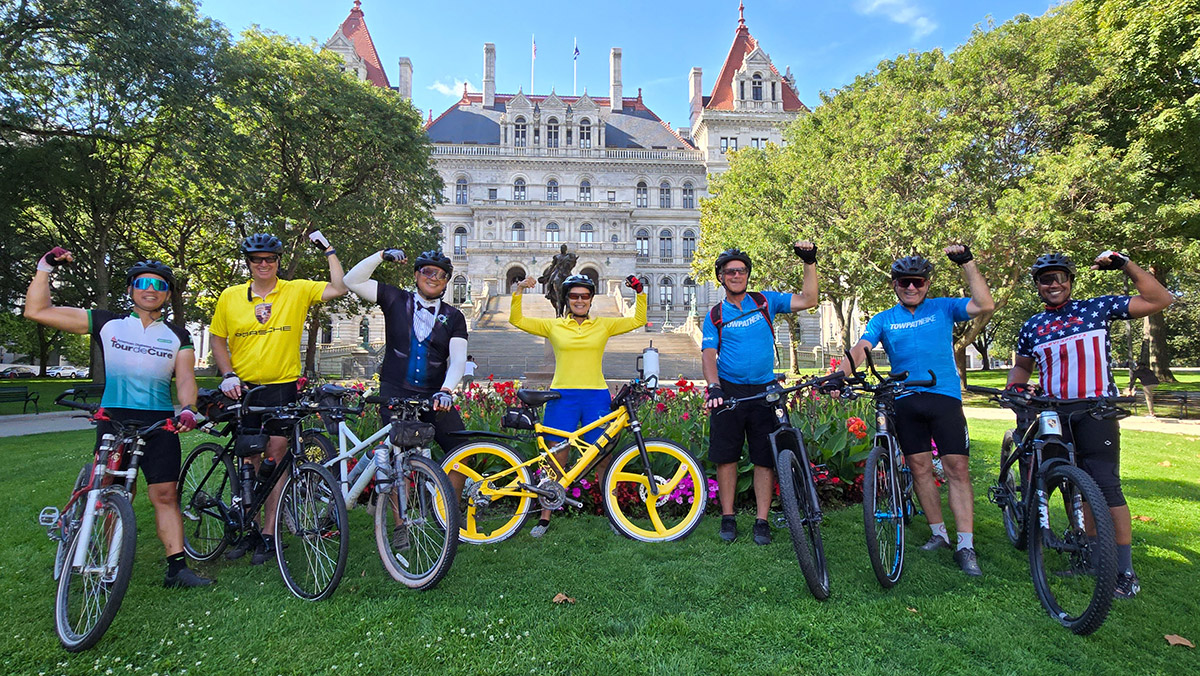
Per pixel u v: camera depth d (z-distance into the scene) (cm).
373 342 4462
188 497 462
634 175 5819
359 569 412
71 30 1419
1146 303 381
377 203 2438
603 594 368
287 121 2103
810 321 5028
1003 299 1655
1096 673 284
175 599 366
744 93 5734
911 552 439
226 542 433
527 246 5197
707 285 5694
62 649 309
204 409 432
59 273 1906
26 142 1628
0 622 337
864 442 578
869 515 370
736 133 5712
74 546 327
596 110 5834
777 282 2300
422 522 389
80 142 1639
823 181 2042
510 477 484
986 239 1469
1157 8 1402
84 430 1279
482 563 422
